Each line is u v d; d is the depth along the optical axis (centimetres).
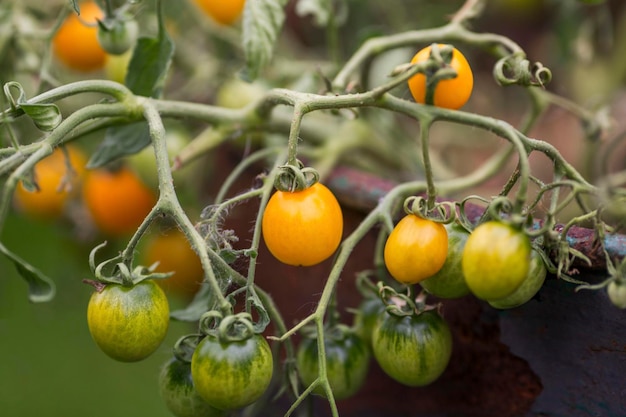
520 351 55
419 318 53
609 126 69
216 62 76
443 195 63
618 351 52
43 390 98
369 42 62
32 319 103
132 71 60
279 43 81
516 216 47
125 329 50
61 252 98
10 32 68
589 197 65
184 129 72
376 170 71
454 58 53
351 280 62
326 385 51
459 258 51
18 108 52
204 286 57
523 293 50
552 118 91
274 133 64
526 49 95
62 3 73
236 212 69
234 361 49
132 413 95
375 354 54
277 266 66
